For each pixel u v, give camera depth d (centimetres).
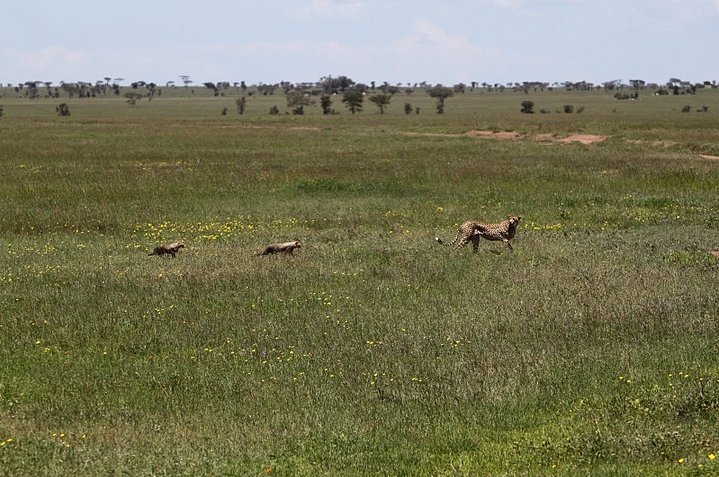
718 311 3069
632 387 2361
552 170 7338
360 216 5288
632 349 2688
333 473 1908
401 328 2947
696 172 6944
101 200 6003
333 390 2441
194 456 2008
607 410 2206
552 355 2659
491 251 4125
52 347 2858
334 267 3828
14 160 8862
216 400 2405
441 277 3638
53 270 3866
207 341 2895
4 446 2073
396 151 9706
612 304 3153
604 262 3869
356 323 3031
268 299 3344
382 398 2372
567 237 4538
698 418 2142
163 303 3316
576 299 3250
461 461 1948
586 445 1984
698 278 3544
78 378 2577
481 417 2227
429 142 11269
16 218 5209
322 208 5631
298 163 8406
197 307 3259
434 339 2842
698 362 2547
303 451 2036
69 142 11300
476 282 3550
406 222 5103
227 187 6550
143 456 2012
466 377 2498
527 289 3416
